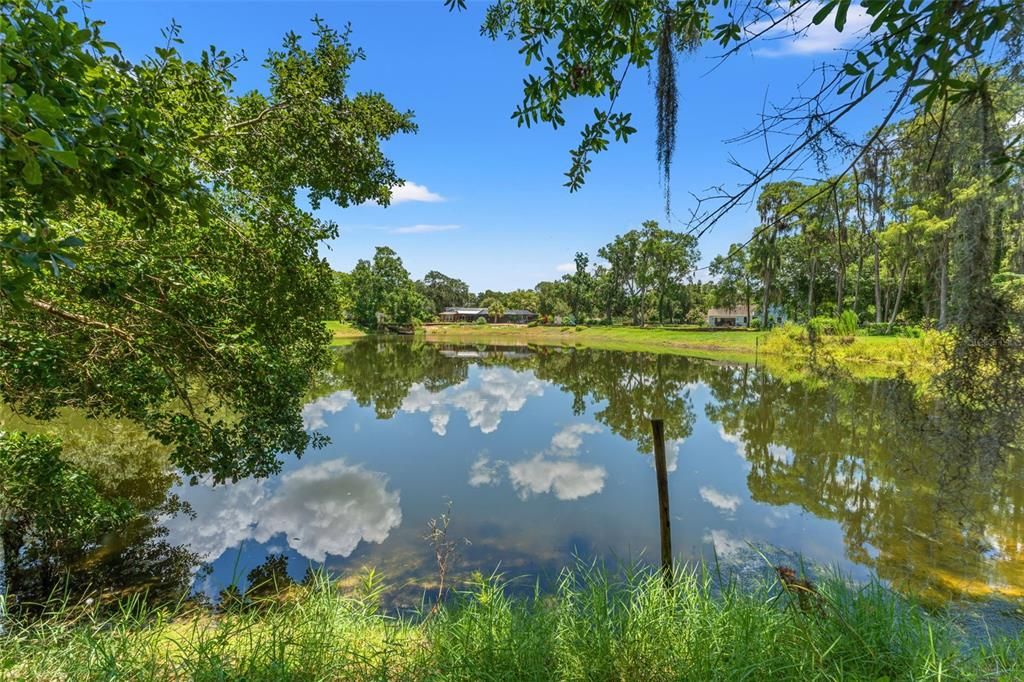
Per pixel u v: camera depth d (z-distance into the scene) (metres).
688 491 8.22
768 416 13.90
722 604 3.34
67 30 1.94
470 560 5.82
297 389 6.09
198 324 5.10
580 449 11.22
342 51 6.70
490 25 3.19
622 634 2.95
